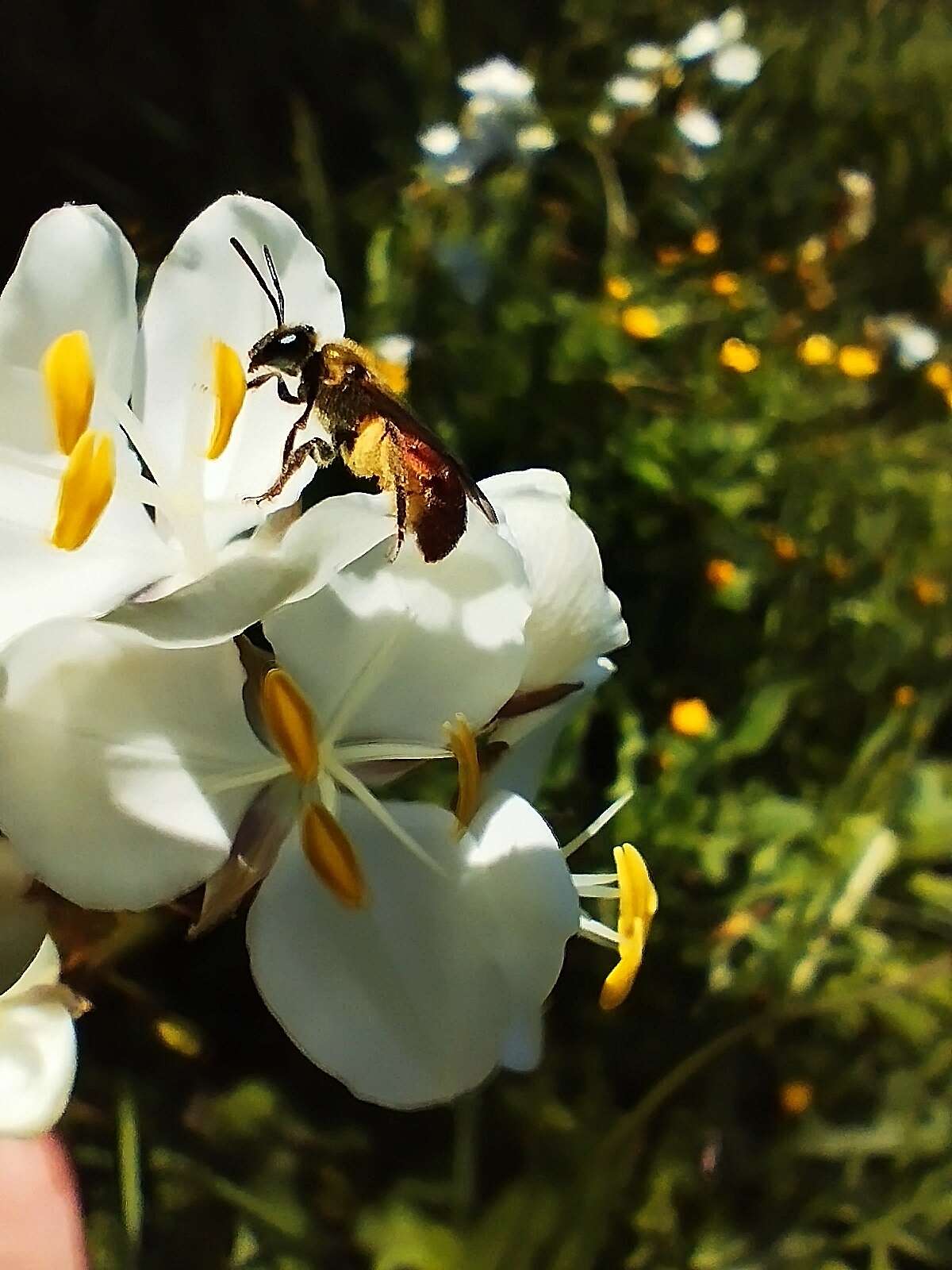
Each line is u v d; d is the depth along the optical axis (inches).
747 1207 4.1
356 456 1.8
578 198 6.5
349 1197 3.8
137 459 1.9
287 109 6.3
